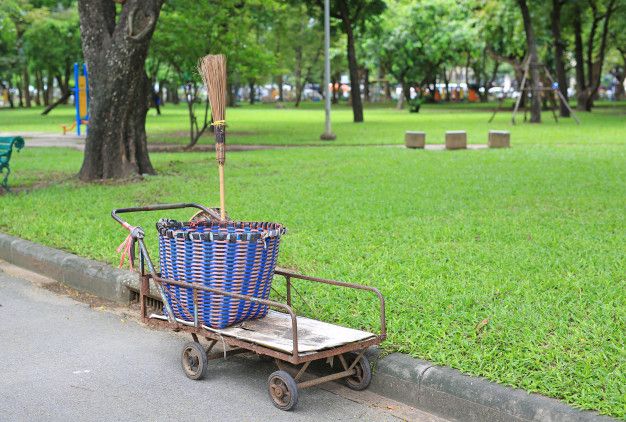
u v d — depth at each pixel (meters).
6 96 82.31
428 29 55.34
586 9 46.16
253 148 21.84
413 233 8.76
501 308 5.77
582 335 5.08
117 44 13.95
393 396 4.80
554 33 40.34
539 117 33.84
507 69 93.88
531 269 7.02
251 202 11.15
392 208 10.44
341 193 11.97
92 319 6.63
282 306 4.50
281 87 76.00
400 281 6.66
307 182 13.42
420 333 5.24
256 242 4.99
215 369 5.34
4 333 6.21
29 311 6.89
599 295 6.06
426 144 22.73
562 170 14.74
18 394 4.88
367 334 4.89
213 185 13.21
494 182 13.08
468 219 9.59
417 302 6.01
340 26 39.53
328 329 5.00
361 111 37.28
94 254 8.01
